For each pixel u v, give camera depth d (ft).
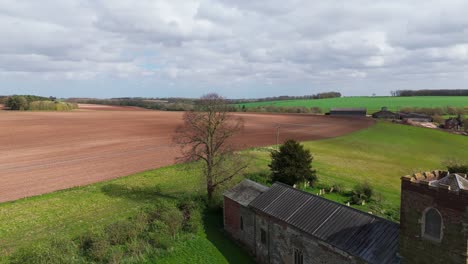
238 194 118.32
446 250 60.59
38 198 146.51
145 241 104.42
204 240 111.75
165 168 198.39
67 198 147.33
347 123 437.17
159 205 124.57
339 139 314.35
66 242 96.58
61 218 125.90
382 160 243.19
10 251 100.17
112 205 139.44
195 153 141.38
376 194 154.71
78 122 411.34
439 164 237.66
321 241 82.64
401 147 296.71
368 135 343.05
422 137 345.51
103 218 125.29
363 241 76.59
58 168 196.75
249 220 108.99
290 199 102.42
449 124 453.17
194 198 138.82
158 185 164.25
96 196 150.51
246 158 178.50
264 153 236.02
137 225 109.60
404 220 67.36
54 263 85.35
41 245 95.25
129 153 237.86
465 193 56.85
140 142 279.69
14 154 231.91
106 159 219.82
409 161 245.24
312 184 167.43
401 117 524.52
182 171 191.93
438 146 308.40
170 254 100.68
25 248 94.27
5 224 120.47
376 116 536.42
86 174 185.06
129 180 175.01
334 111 591.37
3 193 152.87
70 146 260.83
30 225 119.65
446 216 60.08
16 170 191.83
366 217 83.35
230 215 118.93
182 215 120.47
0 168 195.52
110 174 185.47
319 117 523.70
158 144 270.67
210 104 140.77
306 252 87.56
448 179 63.00
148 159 220.23
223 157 140.46
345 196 156.04
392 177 197.36
